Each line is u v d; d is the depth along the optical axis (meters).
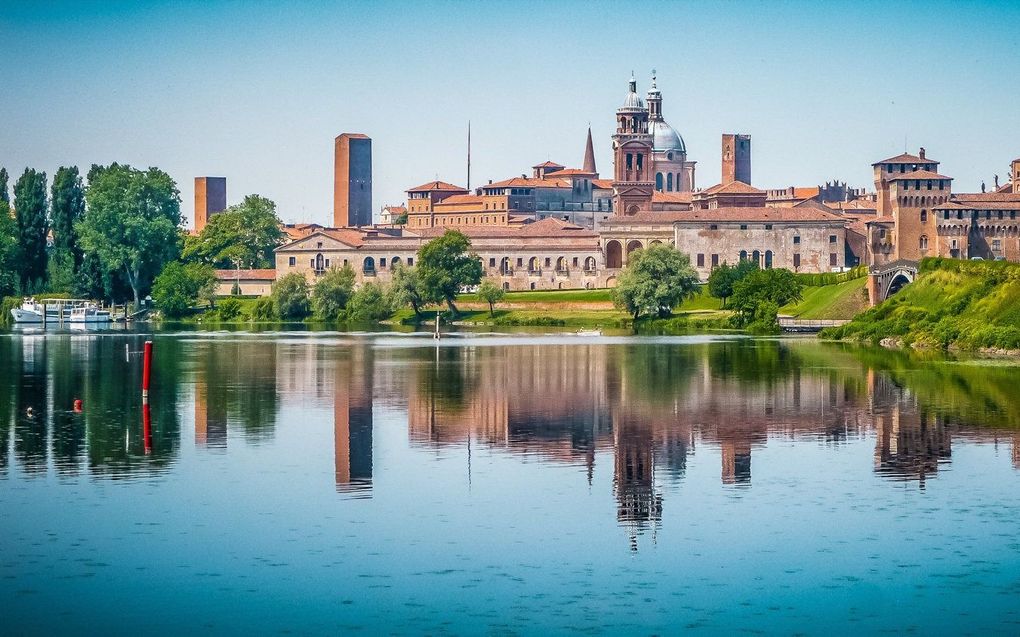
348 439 124.19
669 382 170.25
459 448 119.94
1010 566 84.38
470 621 76.31
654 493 101.81
